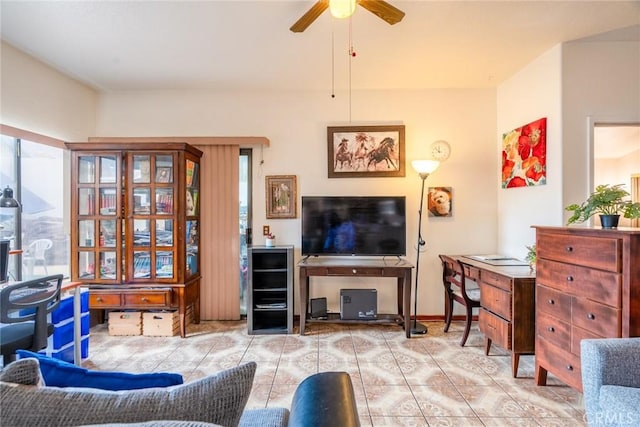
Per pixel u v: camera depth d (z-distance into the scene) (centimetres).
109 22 240
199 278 366
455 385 232
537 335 229
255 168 379
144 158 328
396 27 248
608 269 175
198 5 221
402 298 356
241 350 292
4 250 219
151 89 373
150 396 81
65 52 284
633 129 420
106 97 378
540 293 226
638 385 147
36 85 299
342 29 251
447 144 372
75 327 254
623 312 168
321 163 377
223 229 370
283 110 378
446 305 344
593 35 262
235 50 283
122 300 317
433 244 372
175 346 301
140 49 280
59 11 226
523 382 235
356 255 354
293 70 323
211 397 81
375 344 303
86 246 325
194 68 318
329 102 377
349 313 337
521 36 263
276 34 258
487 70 326
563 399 214
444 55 294
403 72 329
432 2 219
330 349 293
